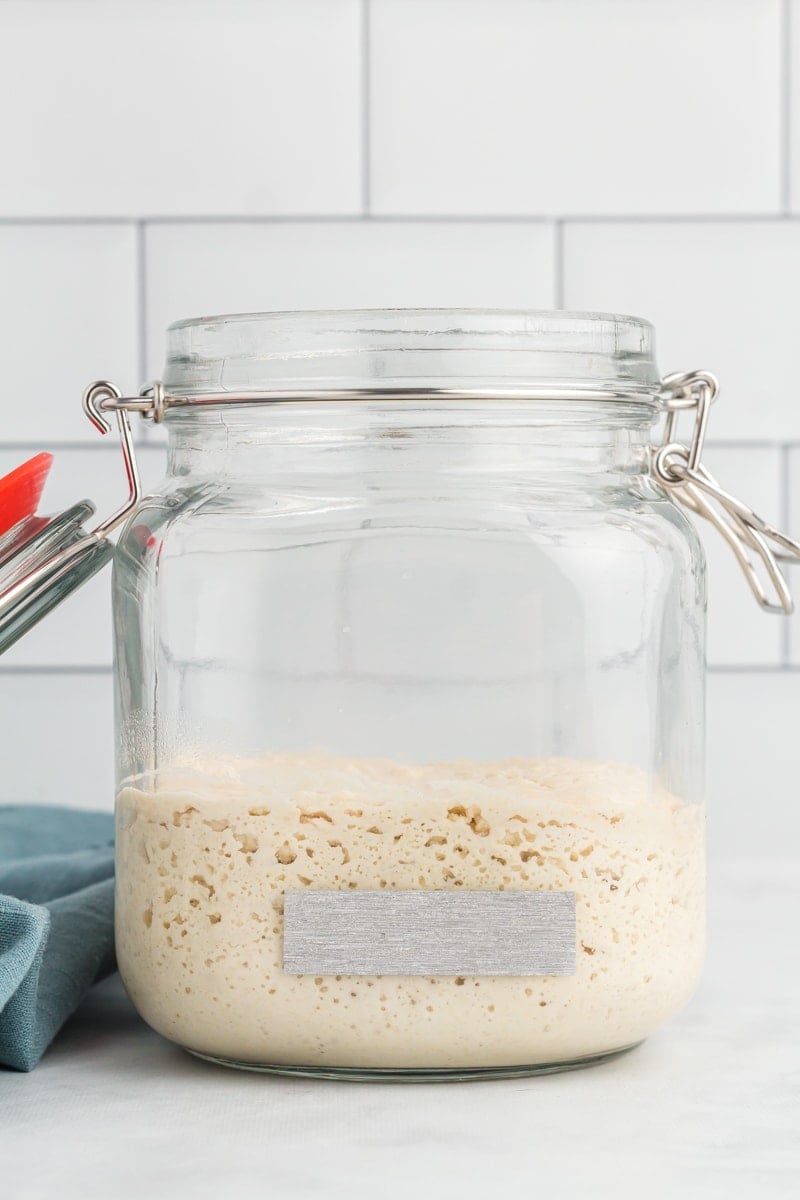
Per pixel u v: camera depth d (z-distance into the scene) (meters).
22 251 0.78
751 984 0.60
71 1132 0.49
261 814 0.51
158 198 0.78
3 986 0.51
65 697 0.79
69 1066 0.54
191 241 0.78
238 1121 0.50
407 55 0.77
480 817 0.51
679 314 0.78
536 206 0.78
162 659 0.52
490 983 0.51
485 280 0.78
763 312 0.78
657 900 0.52
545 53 0.77
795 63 0.78
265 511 0.52
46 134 0.77
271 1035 0.51
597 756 0.52
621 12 0.77
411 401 0.51
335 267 0.78
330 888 0.51
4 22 0.77
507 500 0.52
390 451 0.52
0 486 0.52
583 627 0.52
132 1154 0.48
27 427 0.78
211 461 0.53
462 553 0.52
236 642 0.52
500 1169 0.47
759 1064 0.53
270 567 0.52
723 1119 0.50
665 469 0.55
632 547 0.52
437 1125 0.50
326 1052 0.51
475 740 0.52
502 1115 0.50
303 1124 0.50
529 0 0.77
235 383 0.52
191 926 0.51
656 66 0.78
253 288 0.78
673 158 0.78
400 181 0.78
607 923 0.51
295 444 0.52
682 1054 0.54
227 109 0.77
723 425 0.79
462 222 0.78
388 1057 0.51
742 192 0.78
